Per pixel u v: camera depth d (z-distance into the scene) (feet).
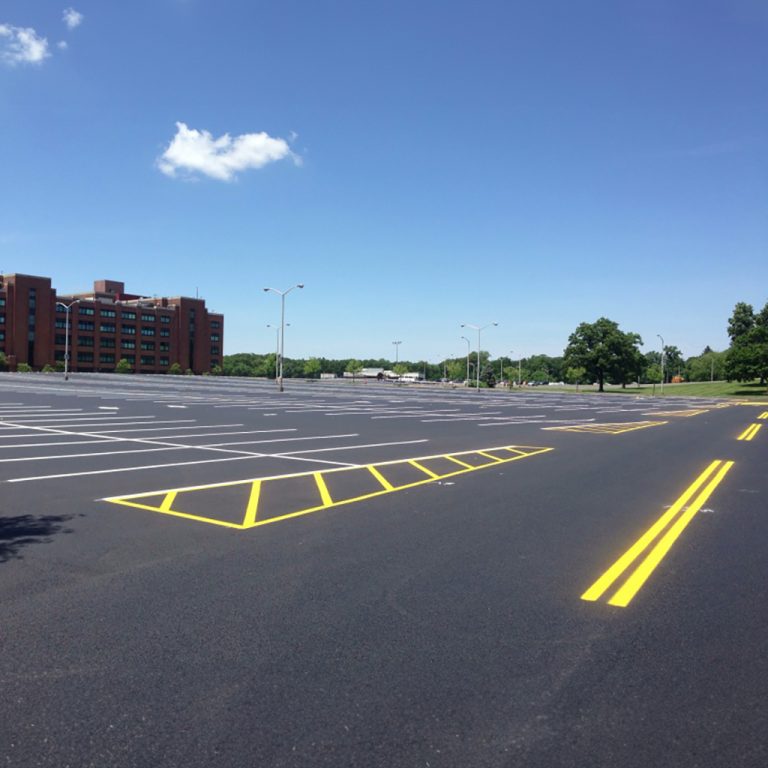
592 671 13.82
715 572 21.02
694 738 11.37
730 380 352.28
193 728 11.45
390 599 18.04
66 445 53.98
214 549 22.94
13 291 386.11
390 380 491.72
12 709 12.01
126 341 457.68
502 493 34.65
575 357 369.30
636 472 43.62
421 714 12.01
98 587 18.78
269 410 104.73
